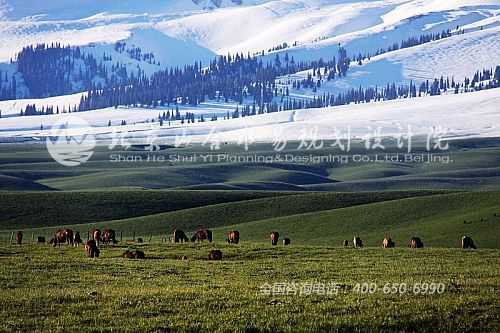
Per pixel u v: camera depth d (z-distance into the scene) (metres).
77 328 50.91
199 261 89.31
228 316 53.34
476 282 67.25
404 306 56.31
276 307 56.00
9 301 58.06
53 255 94.12
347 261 88.69
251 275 76.19
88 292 62.69
